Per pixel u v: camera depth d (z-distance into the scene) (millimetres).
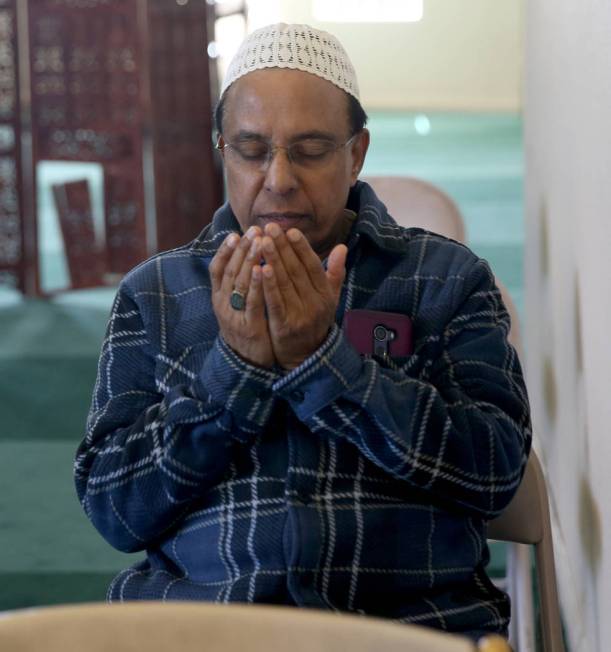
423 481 1606
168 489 1646
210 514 1682
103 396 1801
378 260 1793
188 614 983
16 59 6242
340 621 958
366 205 1824
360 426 1571
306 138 1665
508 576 2311
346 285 1772
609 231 1956
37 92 6207
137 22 6102
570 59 2678
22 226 6426
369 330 1733
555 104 3072
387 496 1659
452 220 2766
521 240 7195
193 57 6137
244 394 1562
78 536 3555
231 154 1707
